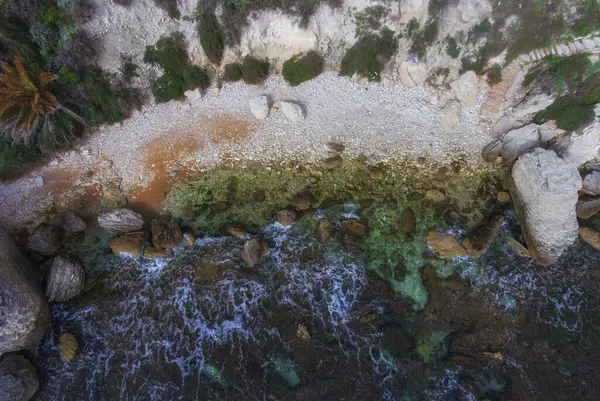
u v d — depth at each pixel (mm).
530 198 15820
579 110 16594
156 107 19500
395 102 19172
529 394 13492
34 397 14312
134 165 18484
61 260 15938
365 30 18531
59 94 17703
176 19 18172
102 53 18000
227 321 15281
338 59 19547
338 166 18000
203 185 17984
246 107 19438
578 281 15484
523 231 16359
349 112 19062
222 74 19688
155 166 18453
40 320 14906
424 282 15789
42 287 15820
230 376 14242
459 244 16203
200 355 14711
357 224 16672
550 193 14992
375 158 18094
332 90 19516
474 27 17859
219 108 19469
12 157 17656
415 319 15055
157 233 16609
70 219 17188
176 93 19297
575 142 16906
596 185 16891
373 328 14898
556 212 15250
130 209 17500
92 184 18141
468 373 13977
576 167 15836
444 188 17453
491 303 15258
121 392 14242
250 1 17703
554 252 15609
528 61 17828
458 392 13633
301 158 18250
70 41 17234
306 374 14156
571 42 17031
